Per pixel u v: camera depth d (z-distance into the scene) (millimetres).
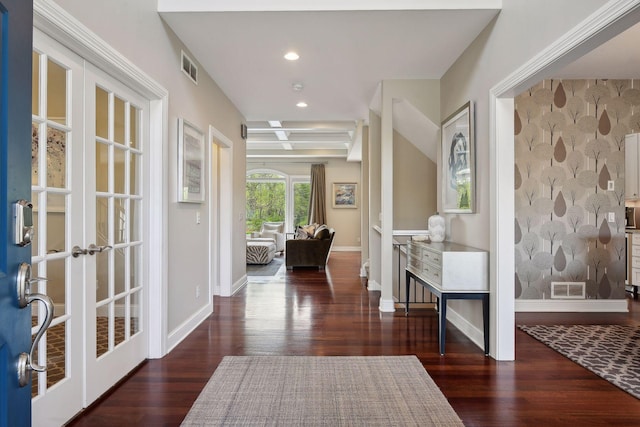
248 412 2033
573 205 4188
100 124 2213
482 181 3045
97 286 2188
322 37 3131
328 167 10625
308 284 5738
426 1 2721
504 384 2377
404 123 4828
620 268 4180
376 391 2273
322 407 2086
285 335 3320
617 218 4180
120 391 2270
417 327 3564
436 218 3775
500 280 2770
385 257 4152
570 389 2316
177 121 3105
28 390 913
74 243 1962
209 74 3936
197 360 2746
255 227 10820
